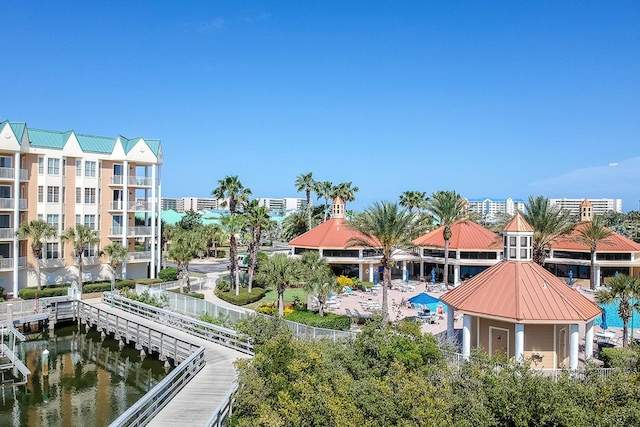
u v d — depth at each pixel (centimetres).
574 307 2734
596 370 2138
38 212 5447
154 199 6294
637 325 4134
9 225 5222
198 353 2705
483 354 2269
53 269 5550
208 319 3834
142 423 2014
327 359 2223
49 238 5322
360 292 5872
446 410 1716
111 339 4325
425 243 6662
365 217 4441
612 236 6881
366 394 1806
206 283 6291
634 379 1947
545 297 2783
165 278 6206
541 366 2783
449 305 3094
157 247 6575
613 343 3391
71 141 5681
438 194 7575
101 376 3481
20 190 5353
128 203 6194
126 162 6056
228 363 2855
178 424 2033
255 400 1902
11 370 3528
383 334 2447
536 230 4994
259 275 4247
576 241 6294
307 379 1864
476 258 6494
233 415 2020
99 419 2767
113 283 5328
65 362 3766
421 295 4306
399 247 4538
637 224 14850
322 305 4134
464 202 7094
